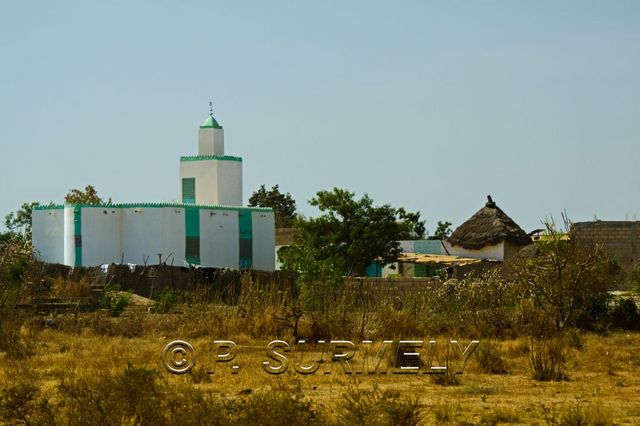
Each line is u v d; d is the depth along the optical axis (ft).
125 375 131.54
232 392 159.94
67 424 126.21
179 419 122.93
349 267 484.74
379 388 166.71
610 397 160.97
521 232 522.88
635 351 222.89
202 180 524.11
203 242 473.26
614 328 279.49
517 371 191.11
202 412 122.93
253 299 266.77
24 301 288.10
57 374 181.78
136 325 261.85
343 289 278.87
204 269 358.23
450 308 264.72
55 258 468.75
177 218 464.65
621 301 286.46
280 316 254.27
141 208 460.96
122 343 235.81
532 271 267.18
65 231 461.37
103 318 271.28
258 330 251.60
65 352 220.84
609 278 290.76
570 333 237.25
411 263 492.54
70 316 273.54
